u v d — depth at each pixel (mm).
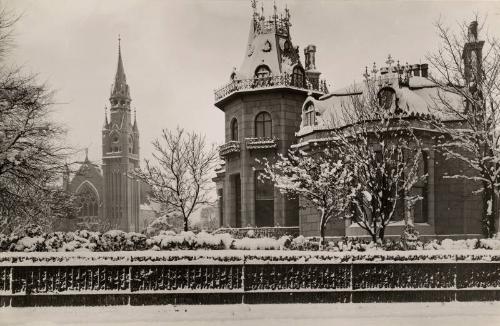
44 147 20891
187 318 12812
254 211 37938
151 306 14000
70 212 25016
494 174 22156
